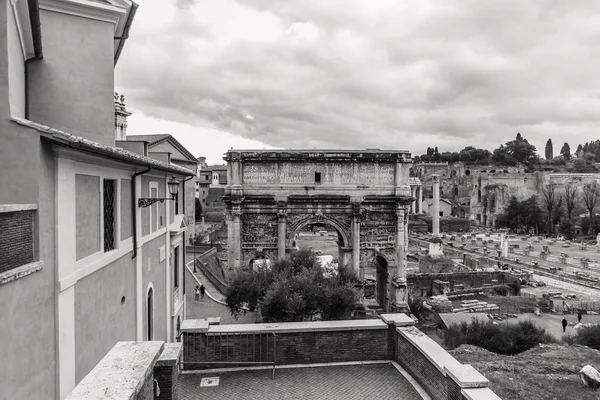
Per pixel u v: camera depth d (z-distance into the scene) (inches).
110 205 637.3
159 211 956.6
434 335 1534.2
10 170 407.8
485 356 922.1
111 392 282.8
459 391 467.5
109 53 695.1
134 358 341.1
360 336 694.5
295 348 684.1
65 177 468.8
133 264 739.4
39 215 412.5
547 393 678.5
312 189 1776.6
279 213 1753.2
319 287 1139.3
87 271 522.3
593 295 2369.6
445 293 2247.8
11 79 450.3
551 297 2289.6
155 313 908.0
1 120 409.7
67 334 470.9
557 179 6535.4
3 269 353.7
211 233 3831.2
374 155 1781.5
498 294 2349.9
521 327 1183.6
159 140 2298.2
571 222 5172.2
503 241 3624.5
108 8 683.4
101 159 544.7
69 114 674.2
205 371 662.5
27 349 391.5
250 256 1780.3
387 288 1846.7
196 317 1541.6
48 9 651.5
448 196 7731.3
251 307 1277.1
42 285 420.8
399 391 597.9
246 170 1770.4
